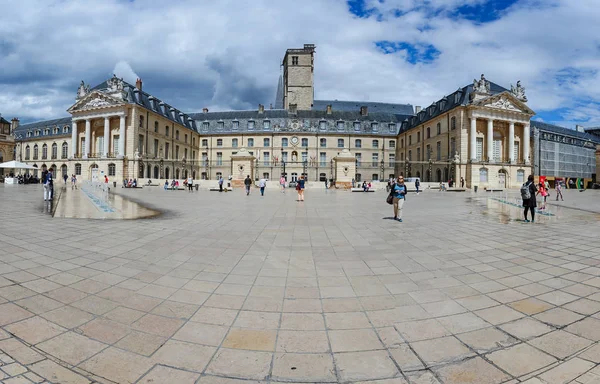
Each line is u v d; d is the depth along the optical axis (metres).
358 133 62.09
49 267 4.81
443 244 6.71
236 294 3.92
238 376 2.39
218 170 63.00
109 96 46.22
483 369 2.49
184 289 4.05
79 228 8.05
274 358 2.62
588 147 61.12
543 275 4.70
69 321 3.18
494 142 47.56
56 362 2.54
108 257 5.42
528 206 10.20
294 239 7.13
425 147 53.97
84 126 51.00
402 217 11.19
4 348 2.69
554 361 2.58
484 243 6.83
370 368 2.50
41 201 15.19
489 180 44.59
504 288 4.17
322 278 4.52
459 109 44.84
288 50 68.44
